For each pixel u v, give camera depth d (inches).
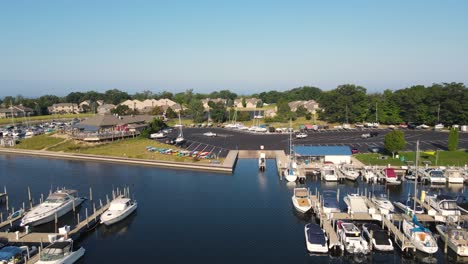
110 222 1833.2
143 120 5177.2
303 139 4224.9
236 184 2603.3
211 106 6624.0
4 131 5344.5
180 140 3976.4
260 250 1579.7
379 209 1925.4
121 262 1485.0
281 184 2591.0
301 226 1836.9
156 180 2743.6
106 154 3659.0
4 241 1604.3
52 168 3240.7
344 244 1553.9
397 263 1489.9
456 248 1508.4
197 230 1793.8
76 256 1482.5
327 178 2632.9
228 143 4074.8
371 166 2829.7
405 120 5108.3
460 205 1935.3
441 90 4864.7
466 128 4414.4
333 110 5590.6
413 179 2613.2
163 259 1504.7
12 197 2381.9
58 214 1958.7
